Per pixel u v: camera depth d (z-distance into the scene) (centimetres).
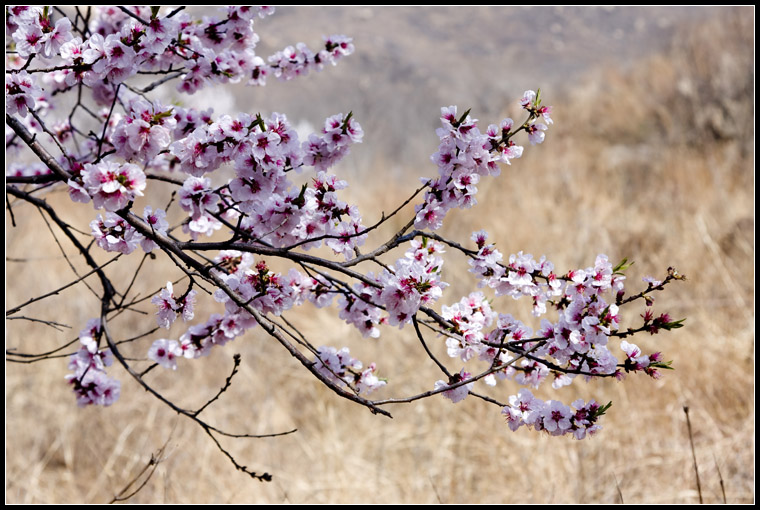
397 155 1048
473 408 462
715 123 870
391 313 185
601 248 615
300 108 1213
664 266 579
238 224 183
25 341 526
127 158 175
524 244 618
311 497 408
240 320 218
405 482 418
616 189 791
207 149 174
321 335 538
